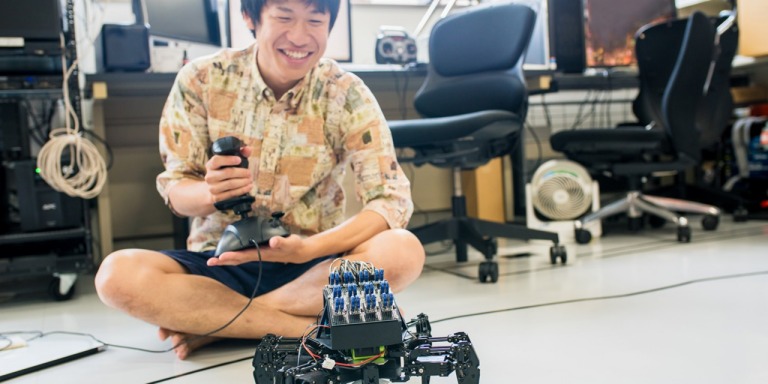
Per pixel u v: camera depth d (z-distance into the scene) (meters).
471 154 2.15
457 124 2.00
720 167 3.91
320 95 1.35
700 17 2.68
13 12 1.99
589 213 2.97
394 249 1.24
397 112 3.35
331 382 0.82
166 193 1.32
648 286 1.73
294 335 1.28
